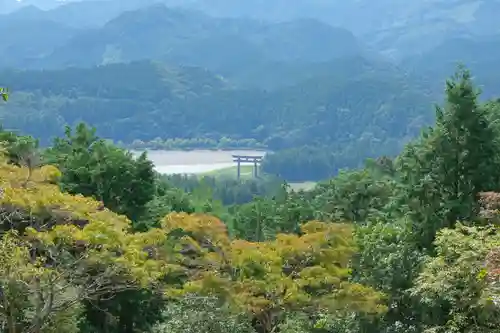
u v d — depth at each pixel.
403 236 23.19
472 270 14.70
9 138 32.62
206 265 19.41
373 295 18.89
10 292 16.12
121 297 27.73
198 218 20.05
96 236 16.52
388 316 20.48
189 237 19.81
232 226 46.44
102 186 32.31
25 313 18.48
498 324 15.33
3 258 15.23
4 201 17.53
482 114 25.31
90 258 16.78
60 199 17.88
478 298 14.89
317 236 19.38
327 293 19.09
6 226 19.56
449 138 25.11
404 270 20.36
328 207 40.53
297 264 19.70
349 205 39.28
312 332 20.69
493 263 13.45
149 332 28.33
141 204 33.88
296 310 19.22
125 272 17.91
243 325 18.47
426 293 16.38
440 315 18.95
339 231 20.08
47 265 17.33
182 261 19.95
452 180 24.86
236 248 19.16
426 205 24.77
